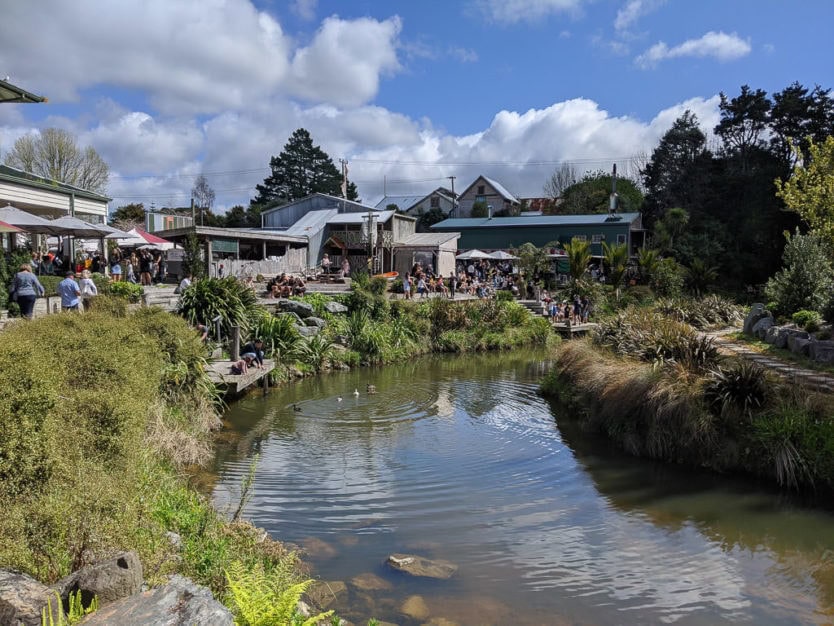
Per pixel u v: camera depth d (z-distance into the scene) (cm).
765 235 4669
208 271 3116
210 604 335
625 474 1040
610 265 4169
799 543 771
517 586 645
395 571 668
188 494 750
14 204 2236
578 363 1568
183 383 1208
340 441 1208
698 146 5488
